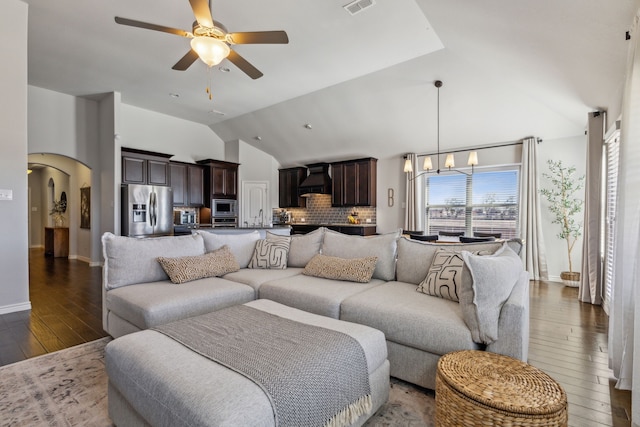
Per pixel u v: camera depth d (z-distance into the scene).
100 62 4.59
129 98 6.15
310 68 4.75
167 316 2.39
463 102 5.18
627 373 2.02
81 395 2.00
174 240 3.25
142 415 1.40
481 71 4.48
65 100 5.89
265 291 2.92
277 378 1.33
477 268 1.89
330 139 7.21
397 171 7.17
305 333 1.78
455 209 6.55
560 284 5.06
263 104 6.45
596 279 3.94
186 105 6.54
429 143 6.44
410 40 3.98
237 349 1.58
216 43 2.70
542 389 1.41
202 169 7.76
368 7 3.32
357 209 7.84
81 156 6.09
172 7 3.34
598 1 1.89
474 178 6.31
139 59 4.49
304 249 3.61
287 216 8.99
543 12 2.26
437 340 1.98
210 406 1.17
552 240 5.40
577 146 5.20
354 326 1.92
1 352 2.57
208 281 3.00
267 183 8.73
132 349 1.59
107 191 6.15
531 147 5.43
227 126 7.86
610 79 2.90
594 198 3.97
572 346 2.74
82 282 4.94
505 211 5.98
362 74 5.00
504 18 2.62
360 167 7.49
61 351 2.60
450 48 4.15
